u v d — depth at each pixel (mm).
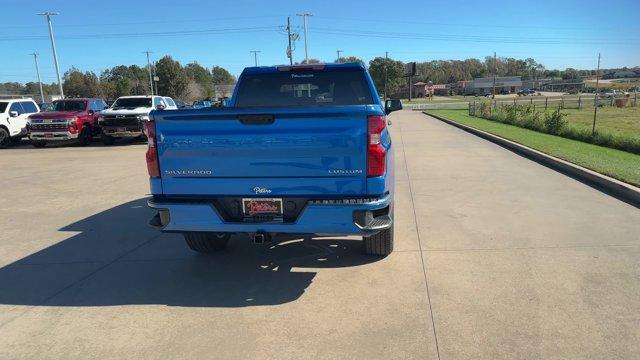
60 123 18984
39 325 4051
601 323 3748
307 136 4145
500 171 10484
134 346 3668
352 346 3555
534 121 21078
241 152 4246
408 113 44844
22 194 9523
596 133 15188
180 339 3748
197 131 4281
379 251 5309
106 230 6844
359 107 4066
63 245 6188
